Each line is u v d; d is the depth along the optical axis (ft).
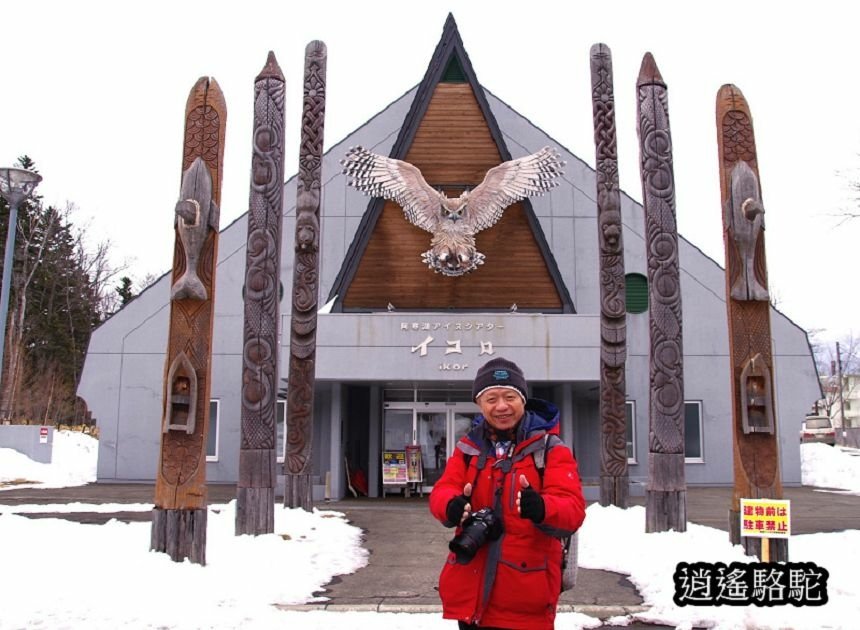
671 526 37.11
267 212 39.78
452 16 67.21
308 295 47.96
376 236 64.64
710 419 73.82
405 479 63.98
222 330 75.56
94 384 75.82
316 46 50.11
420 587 27.94
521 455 13.38
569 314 61.77
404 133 65.36
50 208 169.89
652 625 23.26
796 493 67.21
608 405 46.83
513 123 78.74
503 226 64.85
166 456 28.78
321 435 68.59
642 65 41.96
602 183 48.34
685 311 75.36
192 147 30.73
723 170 33.14
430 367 59.82
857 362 279.49
